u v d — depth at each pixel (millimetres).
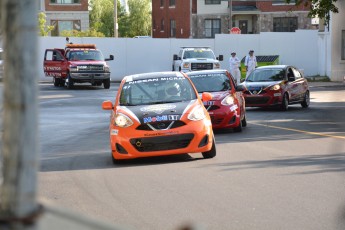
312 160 20000
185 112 21000
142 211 13367
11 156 3410
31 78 3443
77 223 3307
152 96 22484
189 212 13117
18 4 3414
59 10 106125
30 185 3424
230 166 19312
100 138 28688
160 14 119375
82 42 82062
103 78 66812
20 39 3428
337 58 74125
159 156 22266
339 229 11367
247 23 112625
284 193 14773
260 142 25250
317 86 68188
